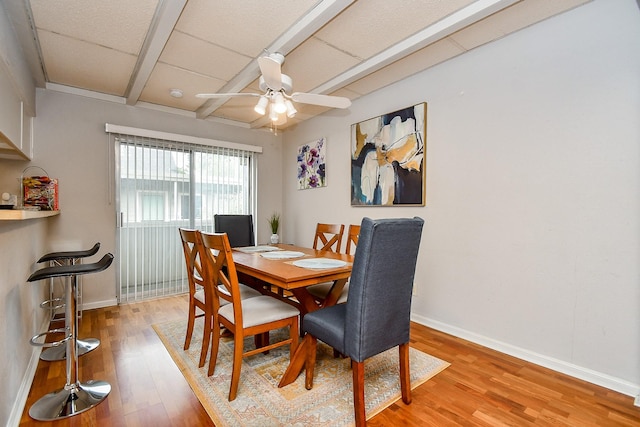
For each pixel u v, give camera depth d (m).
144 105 3.60
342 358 2.20
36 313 2.28
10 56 1.97
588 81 1.90
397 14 2.03
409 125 2.89
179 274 3.80
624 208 1.78
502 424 1.51
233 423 1.52
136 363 2.10
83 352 2.23
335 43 2.38
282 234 4.81
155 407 1.64
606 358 1.83
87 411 1.60
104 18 2.03
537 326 2.11
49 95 3.05
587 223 1.91
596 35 1.86
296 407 1.64
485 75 2.38
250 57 2.57
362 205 3.39
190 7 1.95
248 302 1.99
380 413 1.59
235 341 1.70
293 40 2.23
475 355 2.23
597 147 1.87
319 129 4.07
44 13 1.96
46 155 3.03
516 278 2.21
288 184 4.70
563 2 1.88
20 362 1.72
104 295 3.33
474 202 2.45
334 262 2.13
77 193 3.19
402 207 3.01
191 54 2.53
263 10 1.98
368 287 1.44
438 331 2.67
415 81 2.87
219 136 4.21
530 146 2.14
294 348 1.92
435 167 2.72
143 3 1.89
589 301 1.90
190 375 1.95
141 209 3.55
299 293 2.12
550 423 1.52
